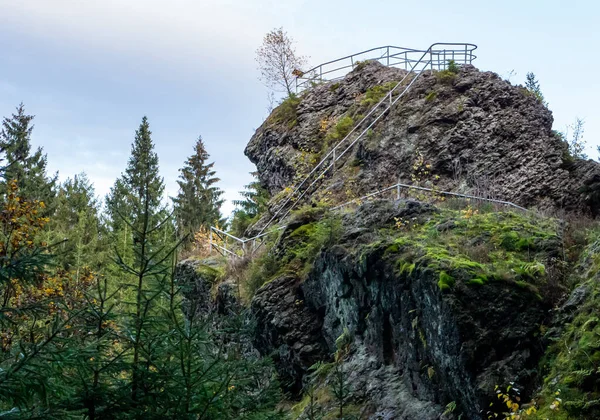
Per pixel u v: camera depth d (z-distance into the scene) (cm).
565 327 910
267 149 2411
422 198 1653
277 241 1488
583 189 1519
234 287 1530
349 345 1199
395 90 2120
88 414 511
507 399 843
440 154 1770
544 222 1200
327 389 1126
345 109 2278
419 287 1007
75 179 5178
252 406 664
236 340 809
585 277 981
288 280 1371
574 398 785
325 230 1312
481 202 1431
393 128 1911
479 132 1773
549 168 1623
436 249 1059
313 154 2173
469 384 898
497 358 909
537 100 1842
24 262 460
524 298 956
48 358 439
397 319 1077
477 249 1066
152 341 555
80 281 1930
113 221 4369
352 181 1861
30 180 4200
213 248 1980
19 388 417
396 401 1024
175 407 525
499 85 1862
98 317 543
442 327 948
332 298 1257
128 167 5466
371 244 1146
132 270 581
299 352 1284
